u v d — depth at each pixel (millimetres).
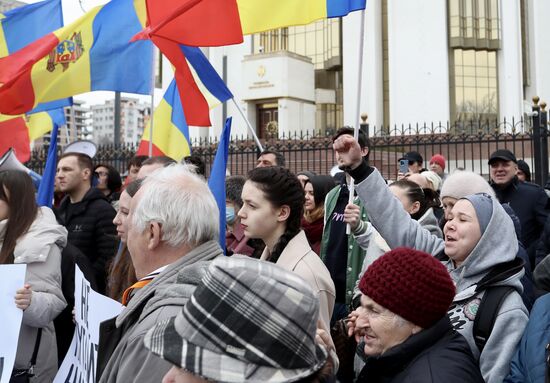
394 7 26203
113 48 6141
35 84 5969
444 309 2176
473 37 27172
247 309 1305
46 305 3260
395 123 25781
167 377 1492
